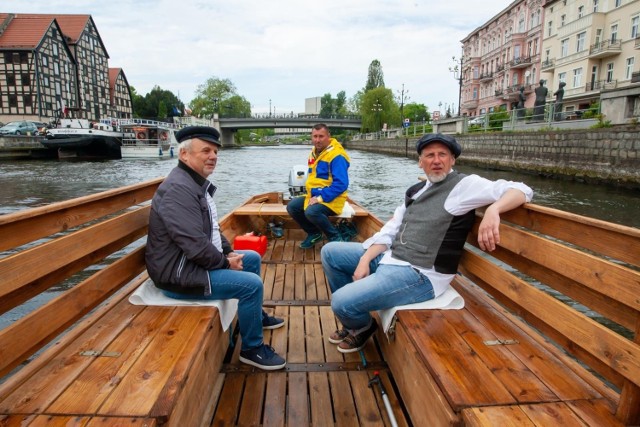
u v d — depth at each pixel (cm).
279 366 241
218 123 5834
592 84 3112
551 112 1678
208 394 209
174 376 160
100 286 213
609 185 1250
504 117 2227
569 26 3294
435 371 168
